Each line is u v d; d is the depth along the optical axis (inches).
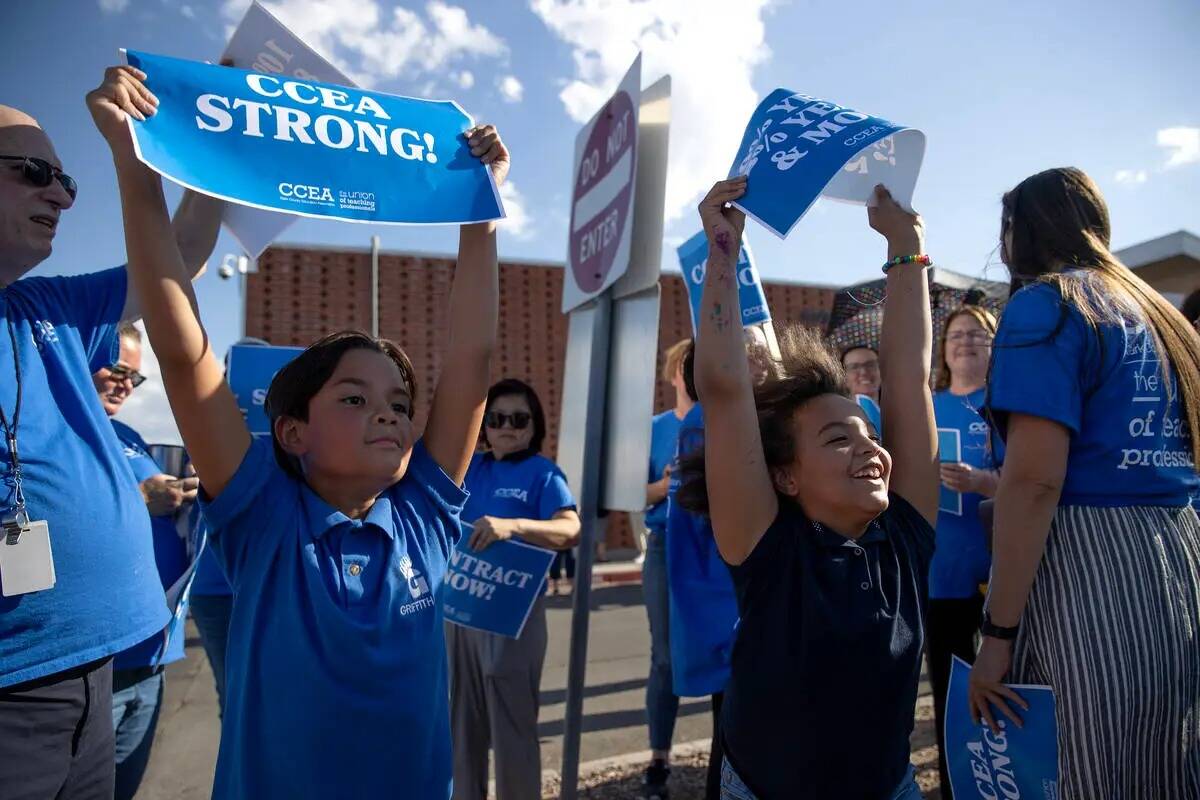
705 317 62.7
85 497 61.6
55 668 58.4
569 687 100.4
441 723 62.0
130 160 55.1
